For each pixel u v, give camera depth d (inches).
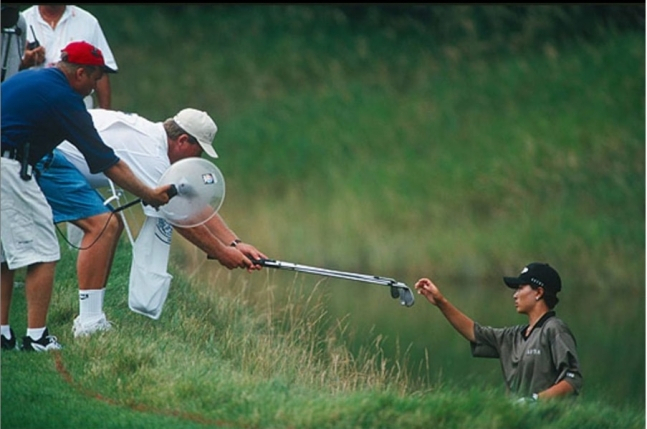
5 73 1290.6
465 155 3307.1
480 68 3882.9
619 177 3097.9
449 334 1795.0
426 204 2979.8
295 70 4008.4
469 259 2696.9
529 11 4065.0
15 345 1170.6
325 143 3479.3
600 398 1274.6
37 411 988.6
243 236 2886.3
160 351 1137.4
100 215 1212.5
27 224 1130.0
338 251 2773.1
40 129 1120.8
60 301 1326.3
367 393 1003.3
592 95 3563.0
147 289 1250.6
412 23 4215.1
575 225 2819.9
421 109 3644.2
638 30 3937.0
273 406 980.6
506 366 1125.7
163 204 1176.8
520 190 3051.2
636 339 1920.5
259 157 3427.7
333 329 1524.4
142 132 1226.6
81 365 1109.1
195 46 4168.3
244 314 1515.7
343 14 4281.5
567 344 1090.7
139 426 953.5
